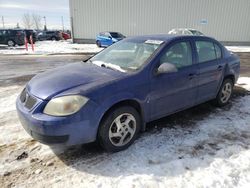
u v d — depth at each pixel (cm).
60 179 280
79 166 303
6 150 337
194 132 391
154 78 351
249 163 308
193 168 298
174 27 2606
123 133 333
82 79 321
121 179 278
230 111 486
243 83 716
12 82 733
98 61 406
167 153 330
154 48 378
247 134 388
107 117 310
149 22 2586
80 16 2569
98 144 334
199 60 429
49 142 288
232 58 512
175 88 382
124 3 2530
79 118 286
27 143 355
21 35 2297
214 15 2566
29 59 1302
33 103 299
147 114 357
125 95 317
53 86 307
